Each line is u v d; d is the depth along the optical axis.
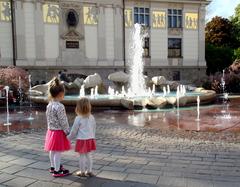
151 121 11.43
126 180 5.49
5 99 17.88
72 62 33.75
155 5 36.78
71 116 13.08
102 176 5.71
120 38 35.47
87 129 5.61
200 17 38.53
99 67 34.66
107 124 10.94
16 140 8.79
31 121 12.17
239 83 28.00
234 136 8.88
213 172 5.88
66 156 7.02
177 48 38.12
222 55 44.66
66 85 19.98
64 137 5.72
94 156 7.01
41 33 32.41
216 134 9.14
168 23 37.53
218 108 15.23
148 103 14.58
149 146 7.87
